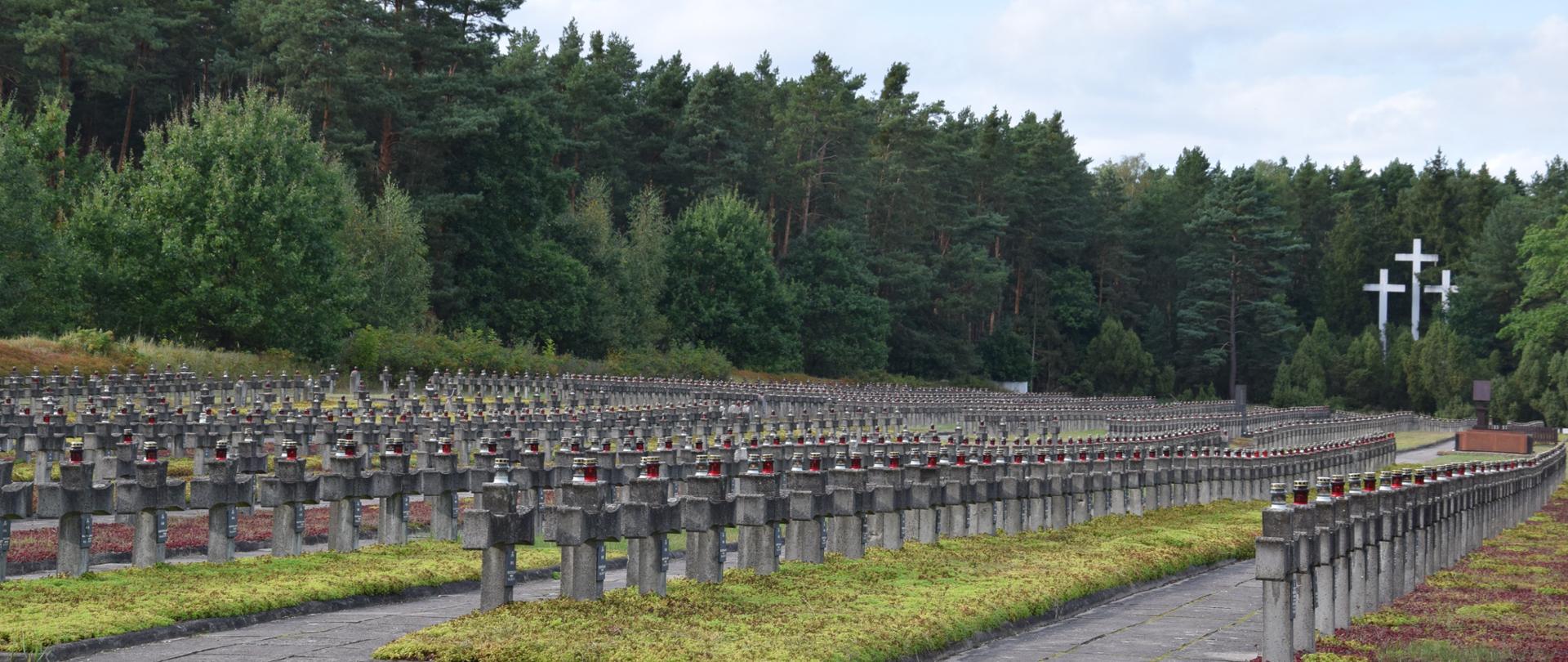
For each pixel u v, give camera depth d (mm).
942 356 143250
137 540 19406
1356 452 58344
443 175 102500
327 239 76312
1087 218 166750
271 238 74125
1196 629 18594
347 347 77062
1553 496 52406
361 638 15359
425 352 78500
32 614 15406
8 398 41500
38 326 67500
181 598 16578
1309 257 178750
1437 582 24422
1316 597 17141
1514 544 32781
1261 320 155750
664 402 70250
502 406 51188
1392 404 147750
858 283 133375
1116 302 169500
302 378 60781
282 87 98750
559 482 26188
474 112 98500
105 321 72500
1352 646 17047
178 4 102312
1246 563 28188
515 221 104375
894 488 23391
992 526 27703
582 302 103938
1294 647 16172
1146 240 173750
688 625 15406
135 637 14945
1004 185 155125
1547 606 21656
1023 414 74062
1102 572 22234
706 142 128500
